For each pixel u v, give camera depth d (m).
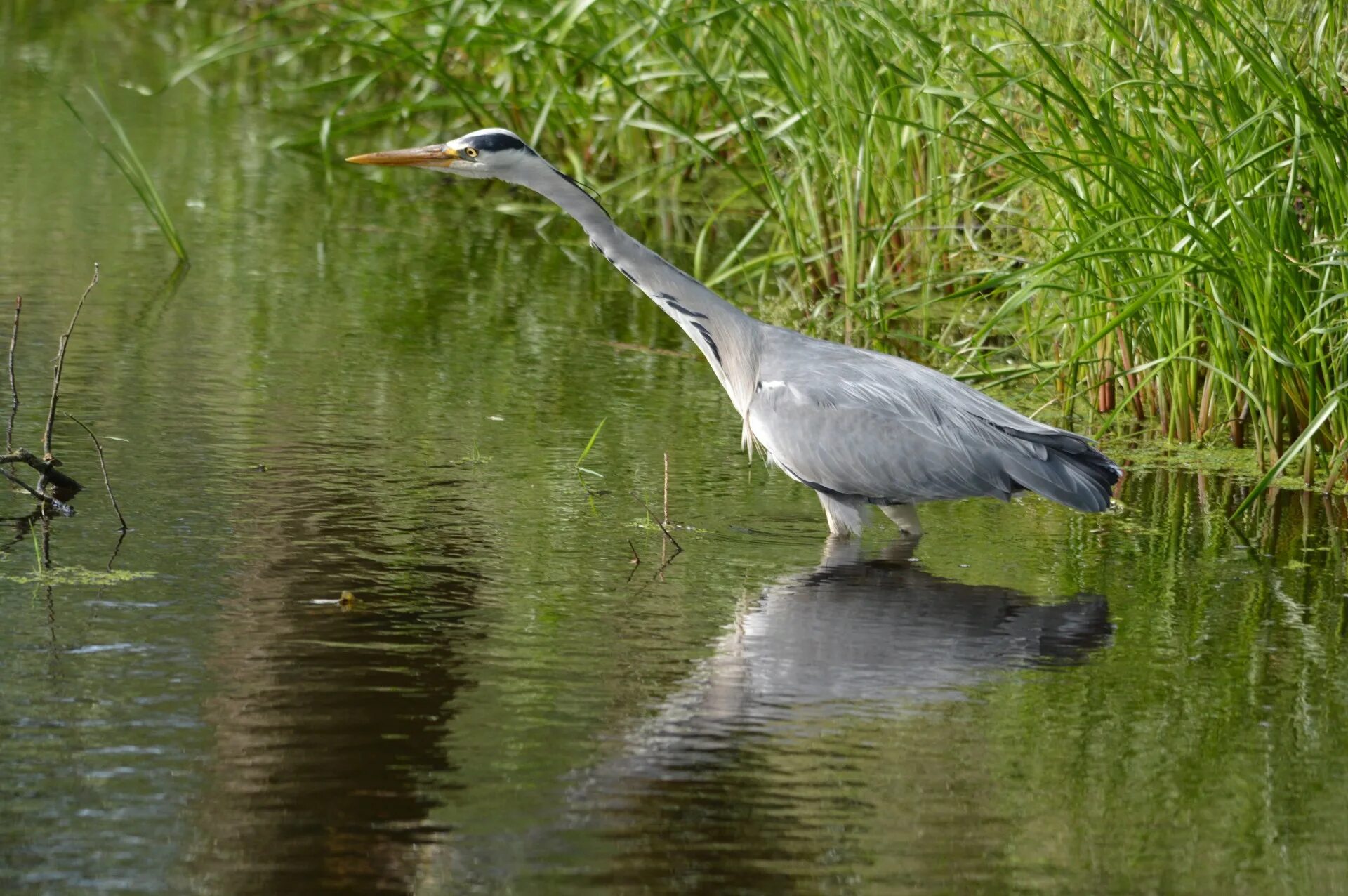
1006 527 11.83
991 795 7.45
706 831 7.02
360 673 8.55
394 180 25.34
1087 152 12.97
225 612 9.32
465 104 24.25
